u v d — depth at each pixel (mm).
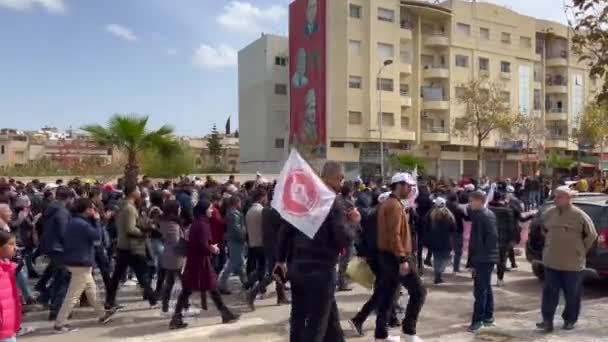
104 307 8508
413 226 10961
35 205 12359
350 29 47219
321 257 4906
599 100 8656
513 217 10672
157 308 8883
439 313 8469
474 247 7406
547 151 58156
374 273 7000
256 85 55969
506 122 48594
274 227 8609
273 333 7422
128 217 8578
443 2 54031
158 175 24688
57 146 72938
